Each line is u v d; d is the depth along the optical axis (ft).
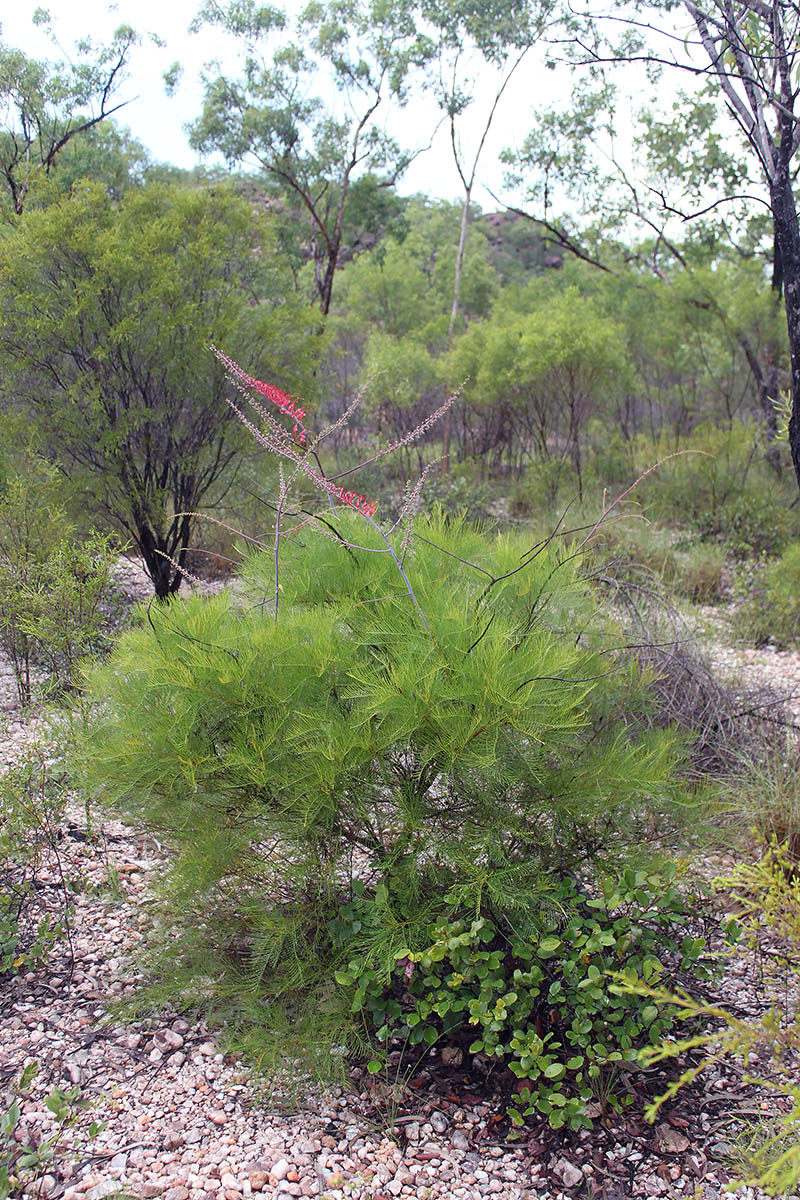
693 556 24.32
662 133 37.81
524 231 118.42
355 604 8.06
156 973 8.26
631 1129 6.77
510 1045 6.70
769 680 16.34
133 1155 6.44
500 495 35.29
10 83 35.63
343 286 63.67
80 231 19.16
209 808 7.64
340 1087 7.19
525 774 7.30
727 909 9.40
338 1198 6.13
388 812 7.48
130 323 18.75
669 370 39.40
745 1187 6.24
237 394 21.02
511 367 36.24
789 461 32.09
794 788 10.89
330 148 47.26
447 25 42.01
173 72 44.34
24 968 8.56
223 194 21.76
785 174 13.15
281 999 7.84
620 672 9.39
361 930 7.42
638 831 8.13
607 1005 7.30
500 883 7.00
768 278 36.73
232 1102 7.02
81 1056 7.45
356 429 42.70
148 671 7.76
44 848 10.41
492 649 7.12
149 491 20.92
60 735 9.78
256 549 10.15
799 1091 5.78
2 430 19.40
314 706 7.48
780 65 13.91
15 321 18.86
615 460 35.96
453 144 44.24
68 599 14.29
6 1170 6.23
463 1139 6.68
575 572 9.02
